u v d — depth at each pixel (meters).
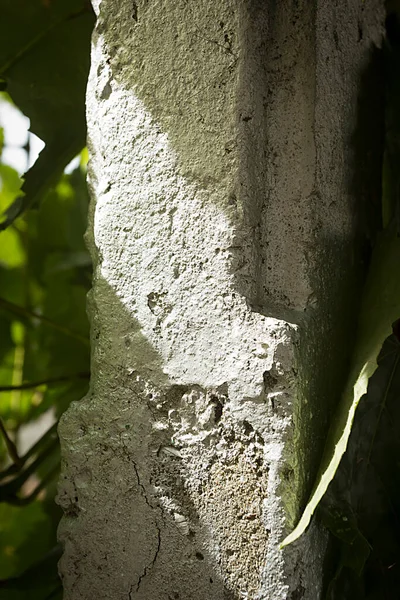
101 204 0.50
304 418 0.47
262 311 0.48
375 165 0.56
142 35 0.49
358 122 0.54
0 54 0.69
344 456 0.50
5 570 0.91
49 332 0.96
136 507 0.49
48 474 0.77
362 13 0.54
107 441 0.50
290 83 0.49
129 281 0.50
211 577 0.47
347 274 0.52
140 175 0.49
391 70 0.58
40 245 1.03
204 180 0.48
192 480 0.48
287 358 0.46
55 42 0.69
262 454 0.46
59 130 0.70
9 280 1.02
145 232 0.49
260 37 0.48
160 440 0.49
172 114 0.48
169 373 0.49
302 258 0.48
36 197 0.70
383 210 0.60
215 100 0.47
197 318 0.48
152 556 0.49
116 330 0.50
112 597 0.49
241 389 0.47
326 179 0.50
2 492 0.74
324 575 0.49
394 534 0.52
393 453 0.52
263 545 0.46
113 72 0.50
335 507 0.49
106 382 0.50
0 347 1.00
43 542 0.83
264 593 0.46
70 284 0.95
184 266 0.48
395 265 0.51
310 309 0.48
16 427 1.06
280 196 0.49
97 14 0.51
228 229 0.47
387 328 0.49
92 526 0.50
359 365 0.49
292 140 0.49
